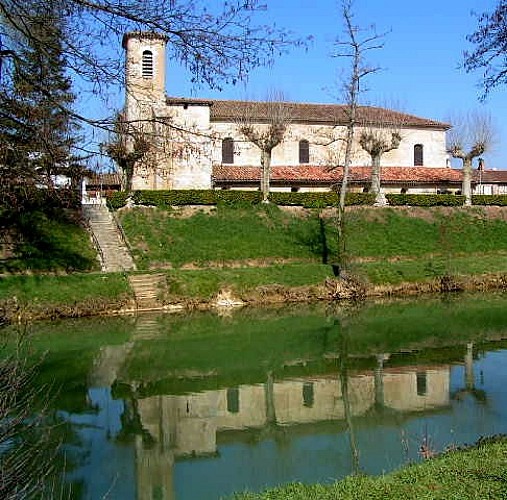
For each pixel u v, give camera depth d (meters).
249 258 36.94
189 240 37.34
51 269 31.83
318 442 13.32
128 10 9.04
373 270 35.16
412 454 12.12
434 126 55.34
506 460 8.91
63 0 9.05
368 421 14.69
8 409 8.00
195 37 9.18
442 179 52.00
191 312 29.77
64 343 23.20
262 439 13.68
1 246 32.41
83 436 13.77
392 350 22.17
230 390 17.77
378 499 7.95
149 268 34.28
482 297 33.31
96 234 36.28
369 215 42.78
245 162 50.47
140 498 10.48
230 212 40.56
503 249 42.19
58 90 9.97
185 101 45.53
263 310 30.23
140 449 13.05
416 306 30.88
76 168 12.82
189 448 13.14
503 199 47.16
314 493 8.55
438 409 15.36
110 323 27.05
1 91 10.02
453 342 23.19
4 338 22.50
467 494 7.75
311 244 38.91
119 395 17.14
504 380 17.95
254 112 50.72
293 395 17.23
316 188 49.66
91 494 10.73
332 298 33.09
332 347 22.78
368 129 52.94
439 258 39.62
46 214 35.12
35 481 9.73
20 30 9.23
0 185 11.97
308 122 52.09
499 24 13.45
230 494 10.53
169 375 19.31
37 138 10.38
